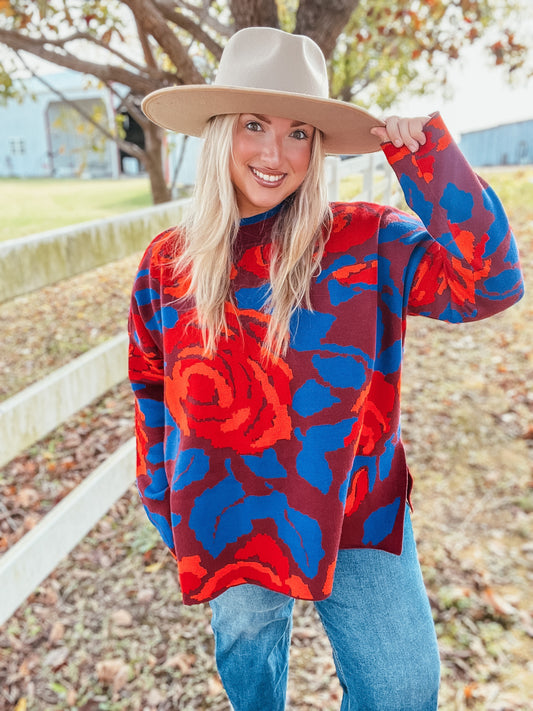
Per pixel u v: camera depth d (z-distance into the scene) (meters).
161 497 1.47
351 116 1.16
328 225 1.25
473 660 2.25
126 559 2.84
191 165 16.86
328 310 1.21
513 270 1.08
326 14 3.37
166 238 1.40
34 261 2.06
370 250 1.21
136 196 14.68
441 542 2.84
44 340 5.09
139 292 1.41
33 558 1.97
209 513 1.31
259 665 1.51
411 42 4.86
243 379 1.26
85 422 4.02
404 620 1.26
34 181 22.09
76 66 3.87
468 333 5.34
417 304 1.24
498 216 1.05
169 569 2.77
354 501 1.29
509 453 3.52
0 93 4.57
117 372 2.42
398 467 1.31
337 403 1.20
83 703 2.16
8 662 2.31
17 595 1.91
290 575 1.29
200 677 2.24
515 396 4.14
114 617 2.51
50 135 24.84
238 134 1.24
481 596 2.52
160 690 2.20
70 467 3.55
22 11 3.83
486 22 4.83
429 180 1.09
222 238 1.26
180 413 1.33
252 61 1.22
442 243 1.10
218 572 1.34
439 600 2.50
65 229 2.21
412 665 1.23
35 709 2.13
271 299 1.22
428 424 3.84
